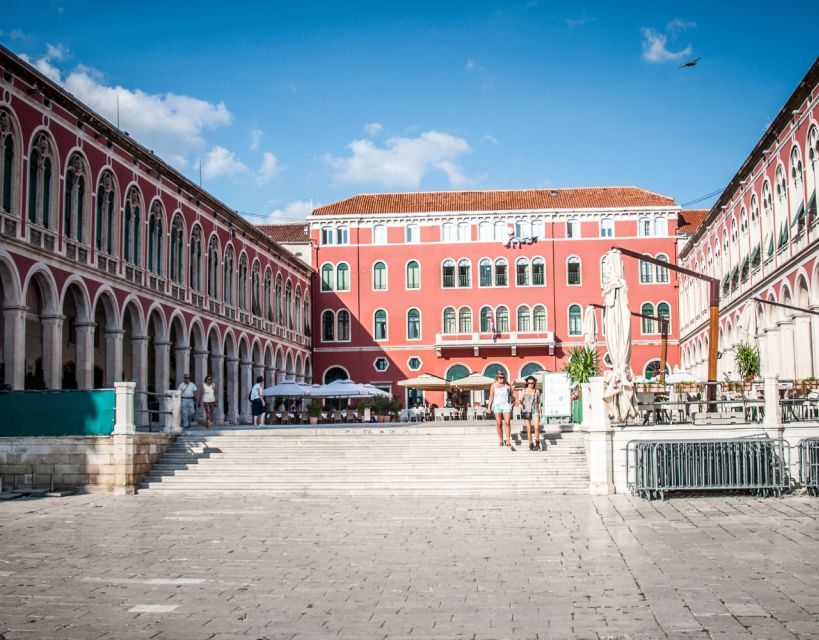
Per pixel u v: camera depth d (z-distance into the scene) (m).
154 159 42.47
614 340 26.67
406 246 74.56
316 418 48.84
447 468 25.22
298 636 10.05
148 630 10.38
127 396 25.28
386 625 10.45
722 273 57.81
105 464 24.89
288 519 19.47
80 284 35.56
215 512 20.77
